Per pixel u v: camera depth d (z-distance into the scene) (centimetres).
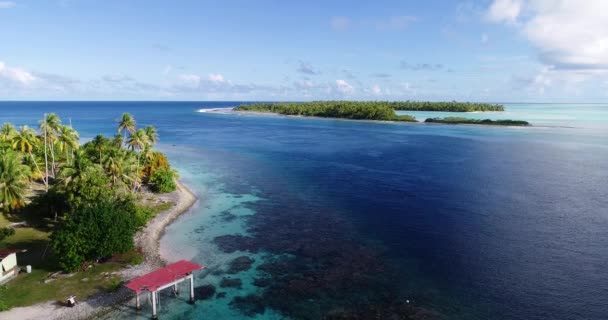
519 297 4012
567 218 6247
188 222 6288
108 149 7488
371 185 8606
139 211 5953
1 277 4188
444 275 4500
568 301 3922
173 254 5066
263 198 7662
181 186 8512
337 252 5153
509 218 6297
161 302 3975
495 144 15188
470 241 5412
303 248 5284
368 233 5794
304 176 9594
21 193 5838
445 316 3738
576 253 4966
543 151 13275
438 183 8706
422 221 6253
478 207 6906
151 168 8362
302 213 6738
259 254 5100
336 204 7238
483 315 3738
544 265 4662
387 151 13500
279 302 3991
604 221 6091
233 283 4369
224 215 6644
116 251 4647
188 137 17975
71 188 5747
